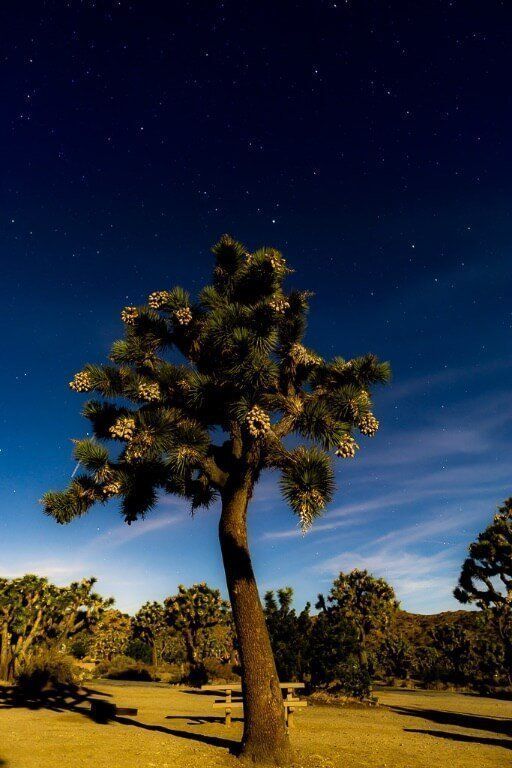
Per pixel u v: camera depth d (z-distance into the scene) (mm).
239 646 8102
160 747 7895
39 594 20188
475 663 31141
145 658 41406
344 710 15523
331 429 7809
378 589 28953
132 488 9164
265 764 7234
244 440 8188
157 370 9734
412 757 8172
